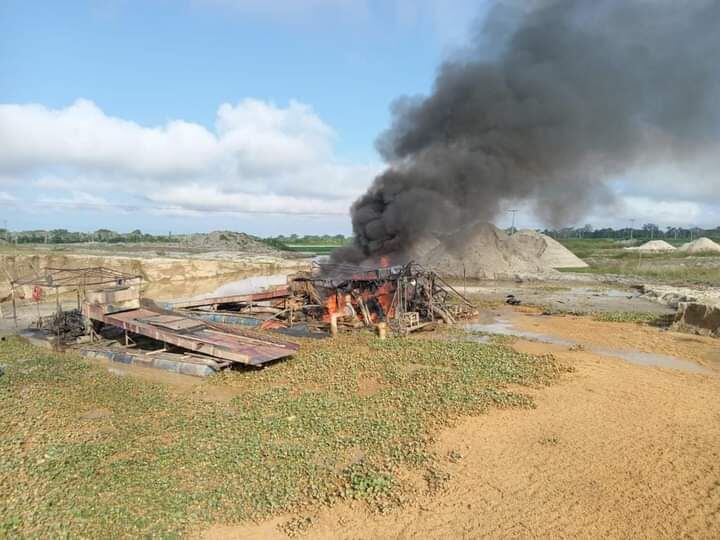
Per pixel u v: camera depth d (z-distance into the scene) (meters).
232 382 16.00
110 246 103.06
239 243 121.62
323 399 13.81
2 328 25.80
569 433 11.60
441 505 8.66
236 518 8.21
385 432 11.52
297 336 23.33
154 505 8.51
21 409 13.34
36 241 112.75
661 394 14.36
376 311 26.84
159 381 16.66
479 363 17.33
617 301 34.34
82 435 11.66
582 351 19.83
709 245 77.38
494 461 10.25
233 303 30.27
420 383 15.17
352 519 8.25
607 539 7.69
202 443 10.96
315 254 99.56
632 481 9.41
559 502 8.72
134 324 20.02
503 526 8.04
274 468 9.79
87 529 7.84
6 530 7.81
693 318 23.56
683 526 7.98
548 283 45.47
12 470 9.80
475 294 38.34
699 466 9.95
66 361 18.78
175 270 54.72
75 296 37.69
